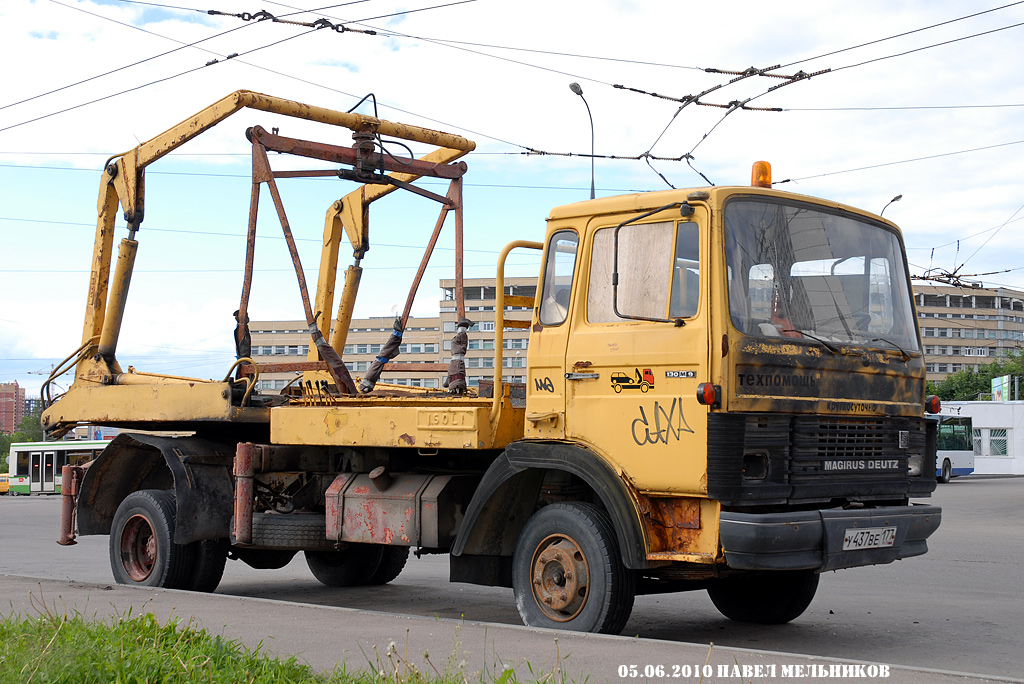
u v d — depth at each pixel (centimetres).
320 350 883
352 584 1048
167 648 504
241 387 902
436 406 738
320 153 907
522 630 588
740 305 599
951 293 12331
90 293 1088
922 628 741
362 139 919
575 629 624
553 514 647
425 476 767
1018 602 884
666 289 619
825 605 870
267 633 583
